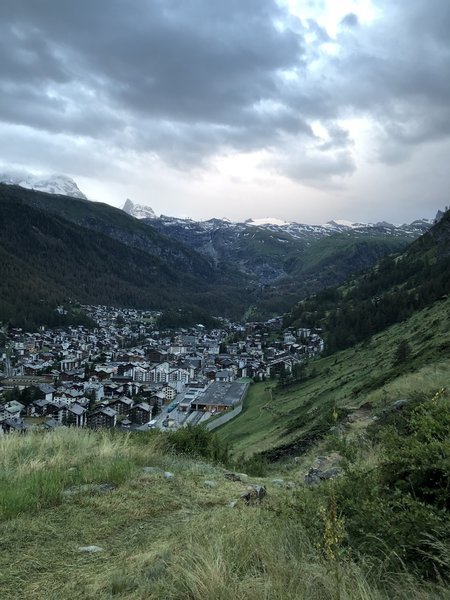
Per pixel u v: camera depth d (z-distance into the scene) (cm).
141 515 589
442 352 2816
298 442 1862
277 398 7212
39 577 407
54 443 990
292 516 506
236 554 404
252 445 3825
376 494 481
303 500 529
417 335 5500
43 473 698
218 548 403
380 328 8762
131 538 511
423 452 495
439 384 1891
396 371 3100
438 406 598
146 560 431
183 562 393
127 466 779
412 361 3127
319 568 376
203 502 668
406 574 359
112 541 503
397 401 1742
